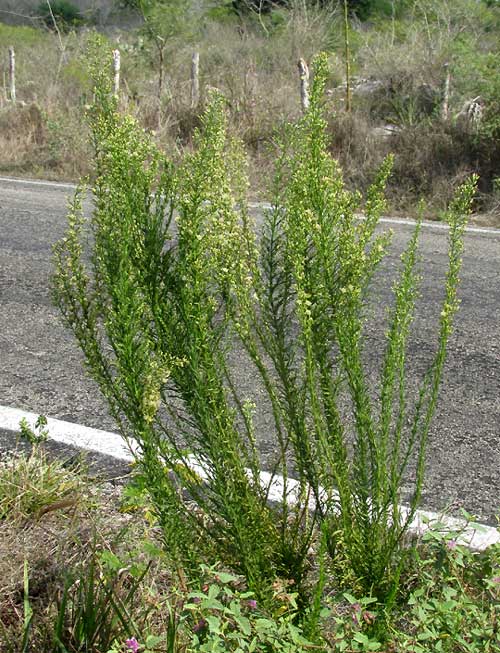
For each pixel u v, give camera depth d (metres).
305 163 2.07
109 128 2.08
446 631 2.05
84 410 3.92
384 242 2.12
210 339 2.03
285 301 2.16
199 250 2.00
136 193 2.03
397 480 2.02
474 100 10.90
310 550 2.39
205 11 20.19
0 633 2.19
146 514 2.71
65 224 7.83
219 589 1.97
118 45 15.23
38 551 2.57
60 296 2.12
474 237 8.10
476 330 5.34
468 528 2.92
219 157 2.09
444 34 13.16
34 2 30.22
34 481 2.93
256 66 13.89
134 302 1.92
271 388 2.18
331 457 1.94
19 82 15.87
